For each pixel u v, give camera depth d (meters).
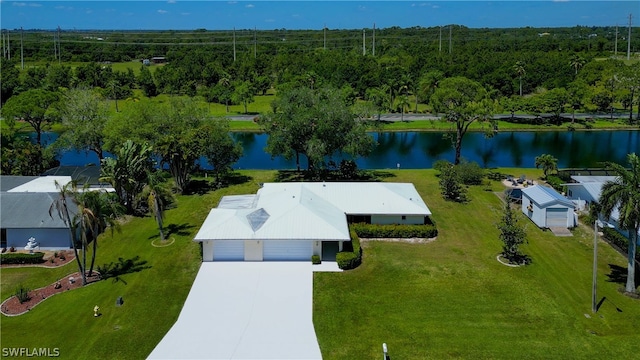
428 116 109.50
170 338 28.64
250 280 34.97
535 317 30.69
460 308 31.70
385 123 102.38
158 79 137.38
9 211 41.66
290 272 36.12
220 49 192.50
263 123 59.53
